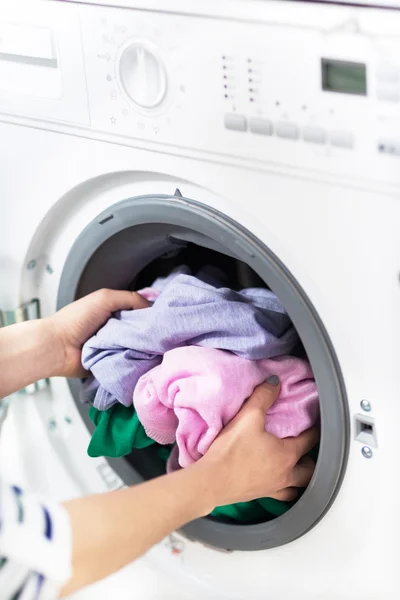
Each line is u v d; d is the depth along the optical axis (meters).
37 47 0.84
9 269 1.01
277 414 0.85
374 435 0.79
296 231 0.74
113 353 0.91
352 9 0.64
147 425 0.87
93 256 0.95
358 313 0.74
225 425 0.82
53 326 0.95
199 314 0.85
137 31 0.76
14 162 0.92
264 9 0.68
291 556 0.93
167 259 1.05
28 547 0.58
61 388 1.08
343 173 0.69
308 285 0.76
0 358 0.92
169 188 0.84
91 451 0.94
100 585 1.12
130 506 0.67
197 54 0.73
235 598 1.00
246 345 0.83
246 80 0.71
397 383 0.75
